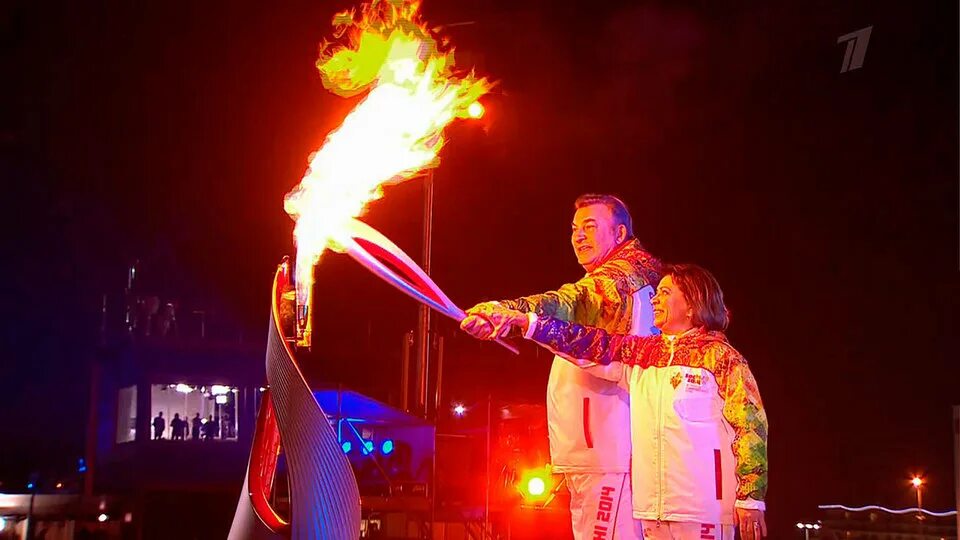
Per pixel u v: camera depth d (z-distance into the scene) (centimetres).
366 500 952
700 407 403
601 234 468
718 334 416
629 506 452
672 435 404
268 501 361
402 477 1030
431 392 1022
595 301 449
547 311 438
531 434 968
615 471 452
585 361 429
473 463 1029
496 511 945
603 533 451
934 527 894
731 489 403
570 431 458
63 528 1141
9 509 1116
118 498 1177
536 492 900
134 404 1584
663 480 404
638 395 418
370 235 392
